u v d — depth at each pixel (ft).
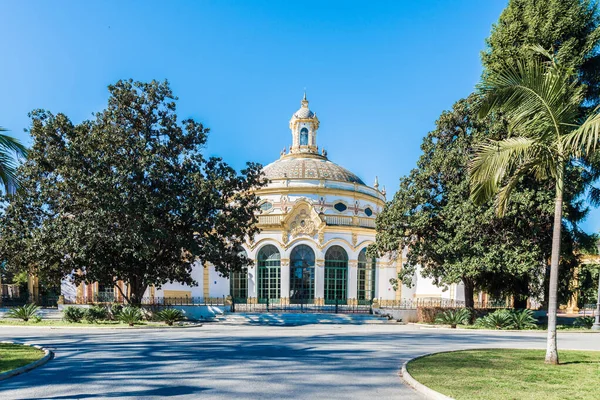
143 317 96.78
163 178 91.25
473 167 42.52
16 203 91.86
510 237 86.89
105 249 92.27
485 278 103.40
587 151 38.19
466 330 84.84
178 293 144.46
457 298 144.46
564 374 35.88
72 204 89.35
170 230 95.04
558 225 42.14
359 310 125.49
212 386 32.83
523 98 41.45
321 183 165.27
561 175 42.27
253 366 40.78
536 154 42.16
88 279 98.27
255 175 108.88
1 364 39.34
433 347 55.52
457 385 31.86
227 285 148.25
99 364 41.63
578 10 84.64
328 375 37.09
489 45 97.40
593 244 95.25
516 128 45.29
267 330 81.15
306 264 146.51
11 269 110.83
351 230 149.48
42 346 53.93
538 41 86.69
